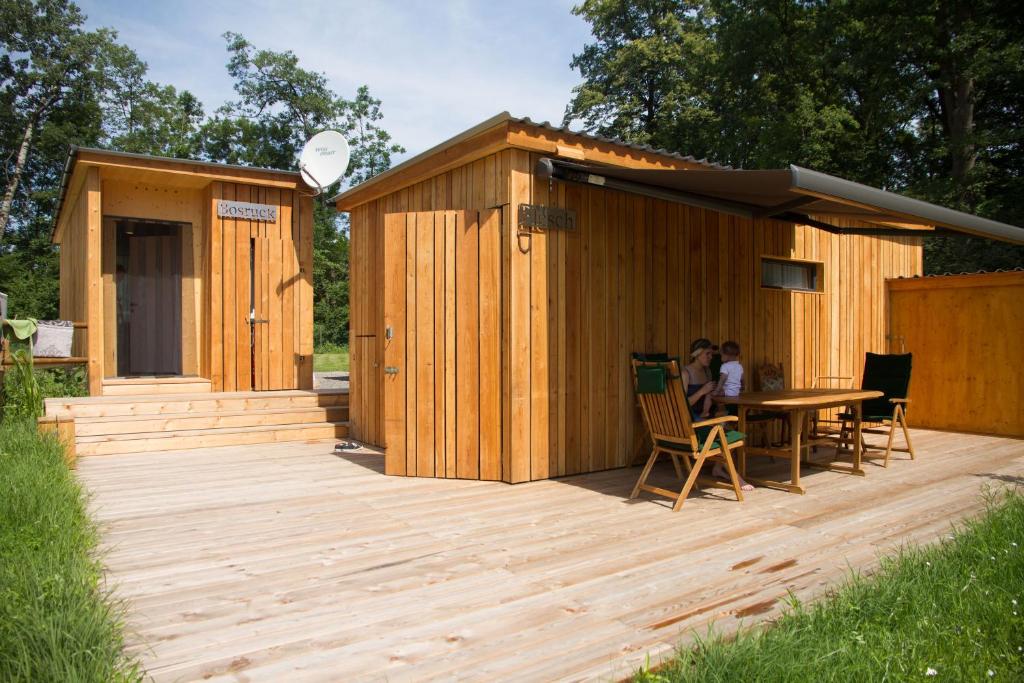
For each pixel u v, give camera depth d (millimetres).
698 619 3012
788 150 18781
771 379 7871
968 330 9227
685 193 6363
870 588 3080
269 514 4797
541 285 5930
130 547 4020
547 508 4992
